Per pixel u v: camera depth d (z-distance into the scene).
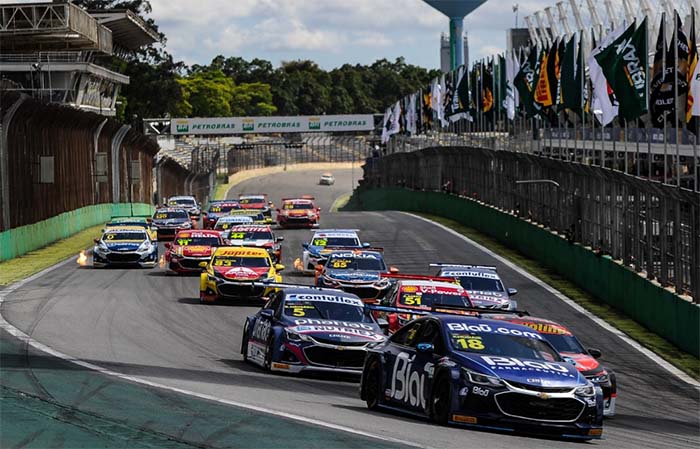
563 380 50.88
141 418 48.34
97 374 65.56
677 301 110.88
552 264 175.38
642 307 124.69
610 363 100.06
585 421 50.66
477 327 54.66
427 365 53.47
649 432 61.72
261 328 77.12
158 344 88.81
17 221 182.38
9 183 177.75
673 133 176.12
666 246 117.19
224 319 108.44
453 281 102.88
